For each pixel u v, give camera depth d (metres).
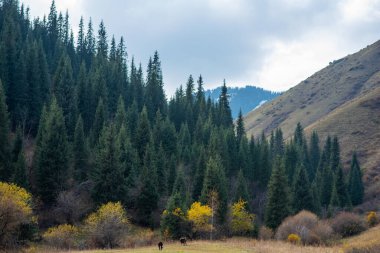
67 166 64.56
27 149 77.88
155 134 93.56
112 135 67.75
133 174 70.62
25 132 87.12
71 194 61.47
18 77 86.19
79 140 73.38
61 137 64.62
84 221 57.59
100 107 87.88
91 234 47.78
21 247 41.34
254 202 93.31
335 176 101.38
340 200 98.75
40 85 94.56
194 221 58.09
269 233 64.94
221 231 63.34
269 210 70.94
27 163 69.62
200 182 78.75
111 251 37.19
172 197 59.00
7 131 63.22
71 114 87.69
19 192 41.03
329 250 38.94
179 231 57.56
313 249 40.38
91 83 100.81
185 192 71.19
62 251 40.34
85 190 68.31
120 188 65.56
